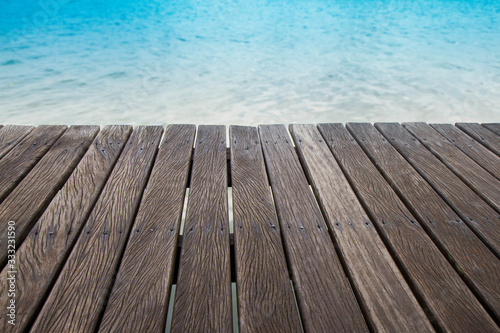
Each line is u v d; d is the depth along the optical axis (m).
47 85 4.21
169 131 1.63
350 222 1.06
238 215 1.09
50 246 0.94
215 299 0.80
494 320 0.79
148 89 4.13
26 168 1.29
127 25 8.04
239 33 7.27
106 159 1.37
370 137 1.62
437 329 0.77
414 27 7.71
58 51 5.85
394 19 8.56
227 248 0.96
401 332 0.73
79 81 4.39
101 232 0.99
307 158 1.43
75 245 0.94
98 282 0.83
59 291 0.80
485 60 5.26
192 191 1.20
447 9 9.62
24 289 0.80
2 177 1.23
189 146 1.51
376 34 7.12
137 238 0.97
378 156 1.45
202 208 1.12
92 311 0.76
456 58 5.39
